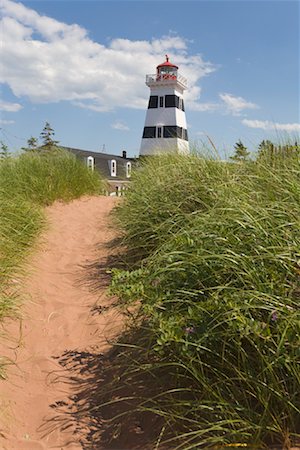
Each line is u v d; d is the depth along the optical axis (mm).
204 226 3521
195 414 2693
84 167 11500
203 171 5840
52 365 3818
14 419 3113
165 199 5738
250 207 3404
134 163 9289
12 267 5402
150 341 3260
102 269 6160
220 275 3041
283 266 2926
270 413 2514
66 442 2926
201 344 2801
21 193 9094
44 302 5062
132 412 3100
